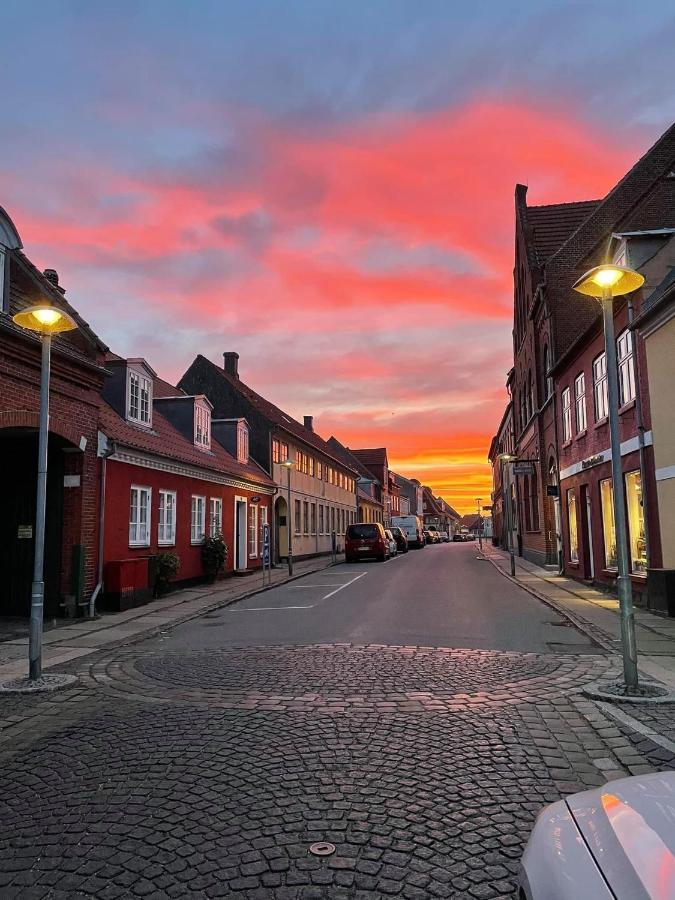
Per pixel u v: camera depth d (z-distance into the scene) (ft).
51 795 14.14
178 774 15.06
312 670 25.61
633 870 5.72
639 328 42.29
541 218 92.84
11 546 44.24
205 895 10.12
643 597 42.80
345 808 13.08
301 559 110.73
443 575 71.82
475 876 10.53
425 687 22.75
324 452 128.57
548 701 20.90
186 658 29.14
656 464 40.11
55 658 29.89
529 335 87.71
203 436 73.00
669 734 17.49
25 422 37.52
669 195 57.98
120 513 48.73
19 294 38.04
